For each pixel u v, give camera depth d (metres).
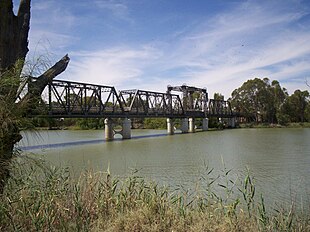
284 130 68.44
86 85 38.41
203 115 72.06
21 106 4.55
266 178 14.41
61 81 33.62
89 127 68.81
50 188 5.17
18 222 4.35
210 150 28.50
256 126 86.50
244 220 4.97
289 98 95.12
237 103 99.62
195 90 74.62
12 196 4.57
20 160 4.82
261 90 96.06
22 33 5.41
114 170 16.97
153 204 5.29
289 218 5.50
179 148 30.66
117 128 62.69
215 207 5.62
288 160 21.03
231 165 18.91
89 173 6.74
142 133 60.38
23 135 4.88
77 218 4.68
